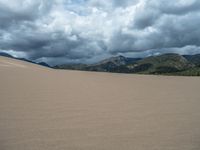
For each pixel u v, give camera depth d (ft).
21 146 18.13
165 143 18.85
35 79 52.60
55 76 61.21
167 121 24.80
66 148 17.85
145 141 19.26
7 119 24.54
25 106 29.66
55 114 26.73
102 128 22.41
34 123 23.48
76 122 24.06
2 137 19.86
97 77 66.03
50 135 20.45
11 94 36.06
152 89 46.42
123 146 18.26
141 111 28.84
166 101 34.91
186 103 33.53
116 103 32.86
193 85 53.42
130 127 22.81
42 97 34.83
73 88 43.50
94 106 30.83
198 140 19.43
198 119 25.50
